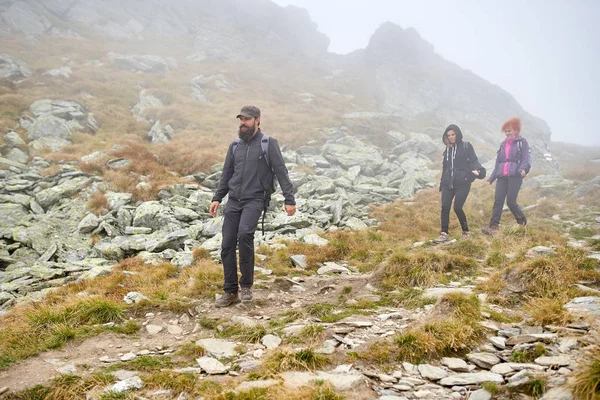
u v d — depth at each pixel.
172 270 7.25
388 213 12.39
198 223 10.89
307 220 10.55
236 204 5.29
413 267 6.11
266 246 8.50
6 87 23.05
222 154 17.58
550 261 5.15
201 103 27.81
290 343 3.82
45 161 15.58
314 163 18.98
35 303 5.96
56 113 20.39
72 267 8.18
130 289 6.05
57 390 3.02
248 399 2.69
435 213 11.95
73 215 11.33
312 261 7.80
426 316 4.24
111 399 2.87
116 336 4.27
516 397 2.60
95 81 26.77
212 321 4.63
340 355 3.50
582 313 3.88
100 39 39.09
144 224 10.73
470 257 7.32
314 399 2.66
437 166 21.05
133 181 13.55
